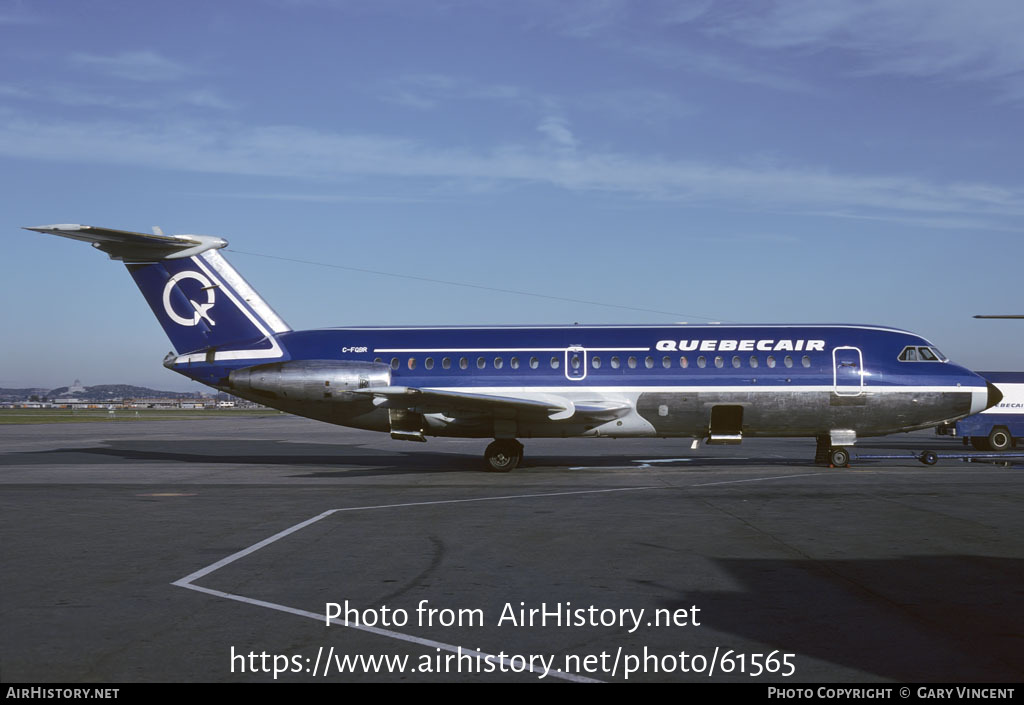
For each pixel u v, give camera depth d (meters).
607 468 25.91
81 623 8.03
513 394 25.23
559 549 11.88
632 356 25.27
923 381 24.84
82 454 34.03
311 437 49.53
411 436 24.69
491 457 25.08
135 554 11.59
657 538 12.77
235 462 29.47
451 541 12.55
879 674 6.55
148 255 26.27
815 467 26.03
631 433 25.36
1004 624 7.93
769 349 25.11
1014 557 11.21
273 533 13.36
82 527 14.05
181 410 164.00
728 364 25.05
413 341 26.11
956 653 7.07
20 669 6.71
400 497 18.27
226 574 10.24
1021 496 18.06
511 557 11.30
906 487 19.97
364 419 26.05
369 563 10.91
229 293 26.48
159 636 7.61
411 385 25.56
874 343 25.25
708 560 11.05
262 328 26.47
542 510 15.97
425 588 9.48
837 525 14.00
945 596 9.02
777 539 12.65
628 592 9.26
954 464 27.59
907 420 24.98
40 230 23.34
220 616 8.30
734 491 19.17
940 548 11.88
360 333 26.45
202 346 26.48
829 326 25.73
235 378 25.09
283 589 9.45
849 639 7.47
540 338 25.80
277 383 24.89
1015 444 36.28
